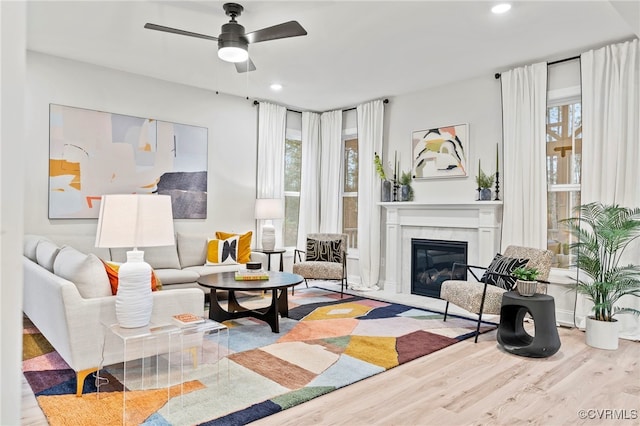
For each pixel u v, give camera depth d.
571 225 3.91
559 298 4.37
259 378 2.79
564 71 4.38
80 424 2.17
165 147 5.26
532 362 3.15
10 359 0.44
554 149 4.51
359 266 6.20
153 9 3.39
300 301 5.11
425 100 5.61
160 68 4.83
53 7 3.37
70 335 2.42
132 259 2.52
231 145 5.90
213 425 2.18
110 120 4.84
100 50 4.29
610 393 2.63
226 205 5.86
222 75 5.06
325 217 6.68
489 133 4.98
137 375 2.75
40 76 4.39
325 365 3.03
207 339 2.67
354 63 4.61
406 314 4.52
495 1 3.24
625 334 3.80
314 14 3.46
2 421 0.43
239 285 3.71
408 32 3.80
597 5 3.29
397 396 2.56
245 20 3.57
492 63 4.59
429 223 5.50
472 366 3.06
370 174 6.06
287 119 6.54
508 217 4.67
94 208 4.73
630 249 3.82
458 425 2.23
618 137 3.88
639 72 3.80
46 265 3.14
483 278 4.20
